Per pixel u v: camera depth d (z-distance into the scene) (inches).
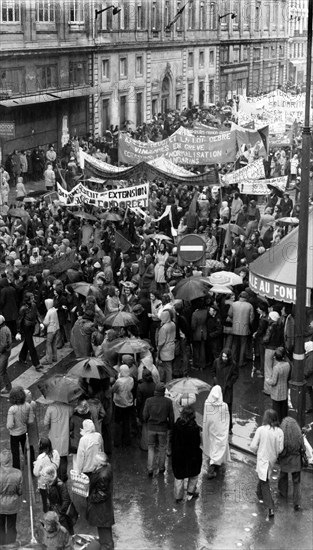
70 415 549.3
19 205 1210.6
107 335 654.5
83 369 573.3
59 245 943.0
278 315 701.3
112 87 2283.5
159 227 1136.2
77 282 823.1
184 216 1152.8
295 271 676.1
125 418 610.5
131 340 631.8
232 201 1241.4
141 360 636.1
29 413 552.4
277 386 620.4
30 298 754.8
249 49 3543.3
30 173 1705.2
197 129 1364.4
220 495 546.3
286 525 511.2
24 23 1787.6
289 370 621.6
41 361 773.9
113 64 2281.0
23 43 1784.0
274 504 532.1
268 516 518.9
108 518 475.5
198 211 1205.1
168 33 2664.9
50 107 1926.7
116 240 987.9
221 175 1195.9
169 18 2667.3
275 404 626.5
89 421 507.8
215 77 3159.5
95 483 474.9
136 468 582.2
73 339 706.2
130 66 2400.3
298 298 590.2
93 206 1127.0
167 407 560.7
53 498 473.1
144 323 750.5
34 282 830.5
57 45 1940.2
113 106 2300.7
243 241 951.6
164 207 1205.7
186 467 529.0
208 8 3004.4
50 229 1027.9
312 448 602.2
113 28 2266.2
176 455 527.8
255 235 999.0
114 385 605.9
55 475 473.4
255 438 521.7
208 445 569.0
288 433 520.1
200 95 3034.0
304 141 576.4
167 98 2746.1
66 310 809.5
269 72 3850.9
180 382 577.0
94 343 699.4
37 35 1850.4
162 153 1226.6
